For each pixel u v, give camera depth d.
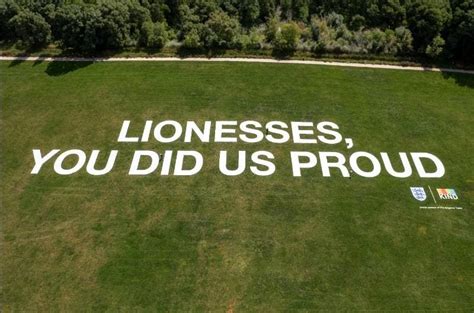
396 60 47.47
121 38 47.59
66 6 46.41
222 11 48.94
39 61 46.97
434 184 36.66
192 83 44.50
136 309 29.17
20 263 31.42
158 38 47.62
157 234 33.00
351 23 49.88
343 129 40.50
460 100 43.72
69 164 37.53
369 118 41.59
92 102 42.69
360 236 33.16
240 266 31.28
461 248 32.72
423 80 45.66
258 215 34.19
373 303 29.67
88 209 34.47
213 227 33.41
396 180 36.84
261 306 29.38
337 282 30.64
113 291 29.98
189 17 48.59
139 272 30.89
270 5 50.16
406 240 33.03
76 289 30.09
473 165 38.09
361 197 35.56
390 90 44.41
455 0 47.75
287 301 29.64
